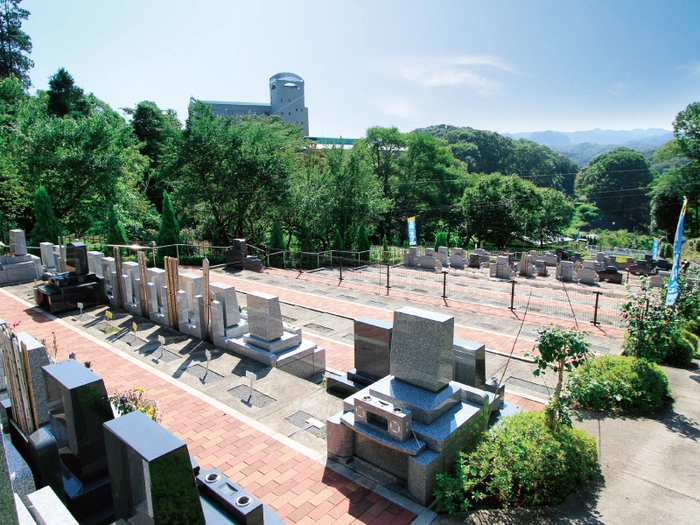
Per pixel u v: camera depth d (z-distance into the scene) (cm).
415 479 565
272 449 680
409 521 533
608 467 645
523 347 1176
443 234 4000
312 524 527
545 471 565
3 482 266
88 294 1368
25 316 1287
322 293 1739
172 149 2678
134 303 1330
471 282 2164
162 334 1160
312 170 3425
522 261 2688
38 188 2123
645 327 928
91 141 2398
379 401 616
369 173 3384
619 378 847
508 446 593
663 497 575
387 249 3597
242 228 3030
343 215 3250
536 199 4962
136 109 4331
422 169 5394
